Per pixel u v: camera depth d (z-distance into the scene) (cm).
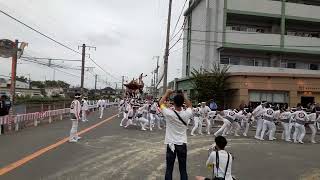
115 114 3878
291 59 4316
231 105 3634
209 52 4284
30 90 7812
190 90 4169
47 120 2578
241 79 3484
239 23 4253
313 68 4375
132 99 2461
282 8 4147
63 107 3250
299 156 1402
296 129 1952
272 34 4116
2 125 1744
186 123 704
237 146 1634
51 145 1374
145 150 1334
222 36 4038
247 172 1039
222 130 1975
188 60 5131
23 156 1130
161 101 718
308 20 4206
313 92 3566
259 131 2027
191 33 5047
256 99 3525
